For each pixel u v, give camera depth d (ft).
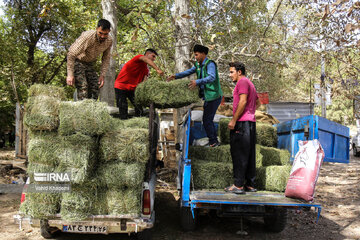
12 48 54.54
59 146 11.37
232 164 15.08
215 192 13.99
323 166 40.14
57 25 56.29
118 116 19.85
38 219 12.09
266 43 19.79
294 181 13.29
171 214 18.45
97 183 11.74
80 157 11.26
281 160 16.63
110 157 11.86
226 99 35.29
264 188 15.06
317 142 13.44
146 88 14.55
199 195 13.33
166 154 32.73
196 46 16.10
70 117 11.43
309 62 24.04
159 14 28.22
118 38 57.00
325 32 20.88
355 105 24.90
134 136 11.88
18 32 56.39
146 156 11.96
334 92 22.39
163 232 15.24
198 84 14.84
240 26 29.73
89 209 11.86
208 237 14.66
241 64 14.79
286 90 60.08
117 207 11.85
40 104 11.49
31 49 60.75
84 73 17.38
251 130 14.26
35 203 11.75
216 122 21.42
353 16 16.38
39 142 11.48
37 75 58.59
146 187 12.35
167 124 42.34
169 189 25.03
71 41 56.08
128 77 18.47
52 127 11.62
